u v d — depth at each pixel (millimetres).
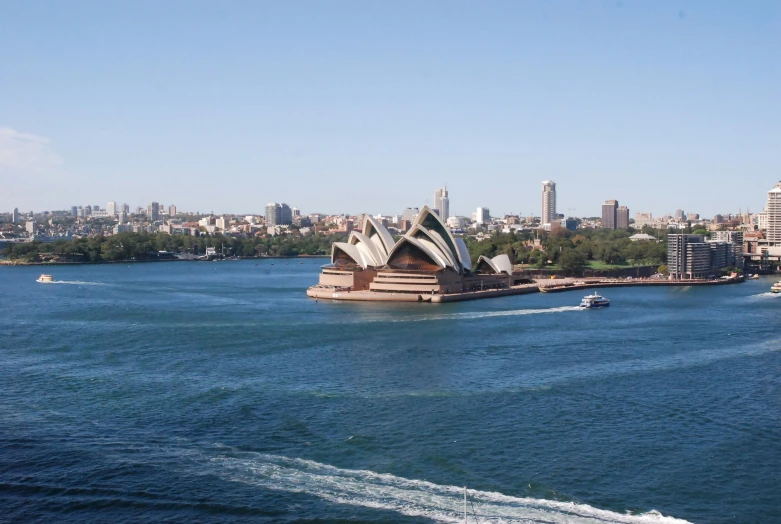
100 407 95562
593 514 66000
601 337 149125
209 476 73562
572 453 79750
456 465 76250
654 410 95375
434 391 103312
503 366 119750
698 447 81812
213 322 166625
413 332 153000
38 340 142375
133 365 119875
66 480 72750
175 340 142375
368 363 121312
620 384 108375
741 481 72875
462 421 89938
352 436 84250
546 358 126625
